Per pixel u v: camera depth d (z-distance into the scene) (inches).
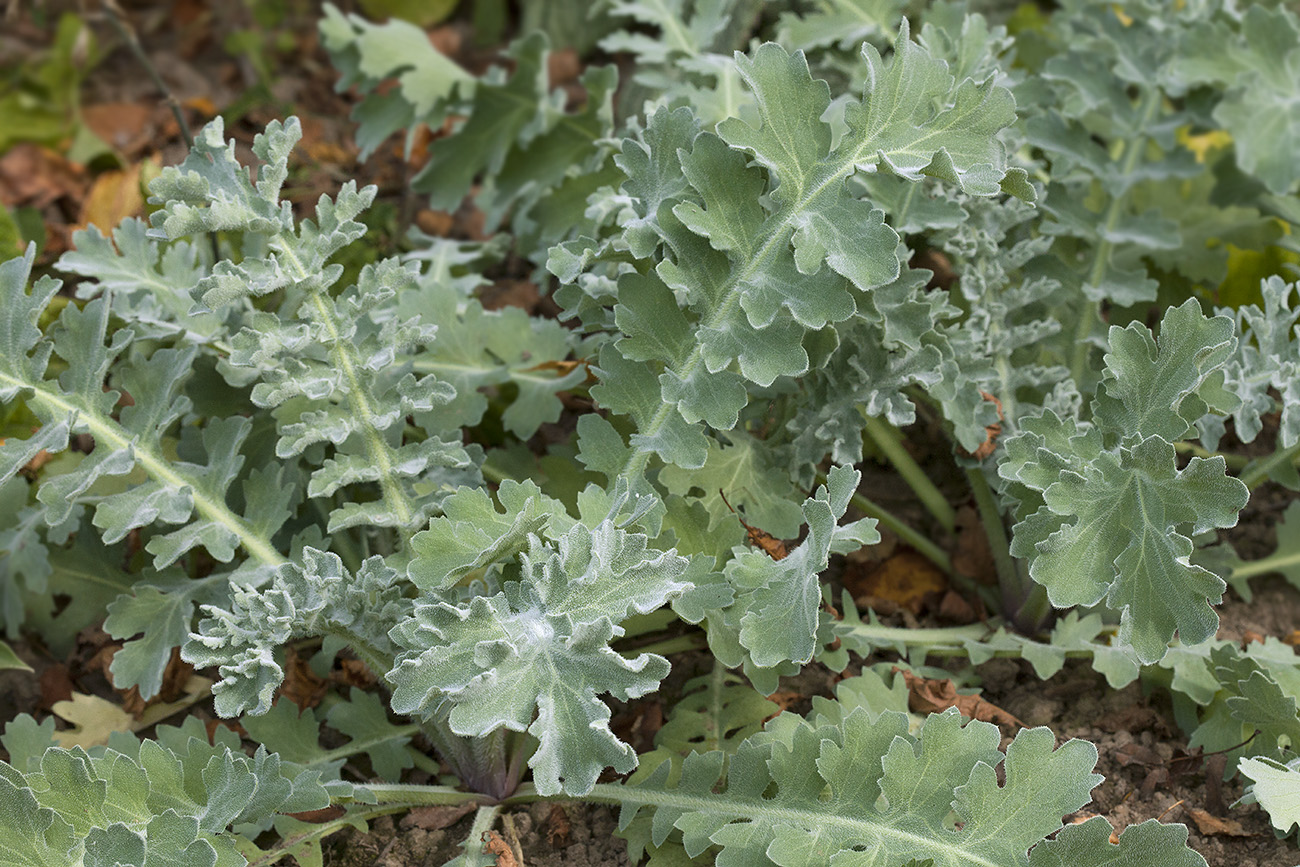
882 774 50.2
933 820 49.7
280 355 52.6
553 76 76.5
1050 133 58.1
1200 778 53.5
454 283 60.2
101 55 78.1
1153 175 58.7
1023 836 49.2
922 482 57.9
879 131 51.0
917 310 53.1
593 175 59.3
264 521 53.2
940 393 53.9
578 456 52.4
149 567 54.6
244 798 49.6
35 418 57.3
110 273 55.1
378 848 53.1
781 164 50.9
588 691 48.9
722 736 53.6
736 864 49.9
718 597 51.4
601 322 53.3
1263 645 54.7
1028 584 55.7
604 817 53.1
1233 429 60.7
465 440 59.8
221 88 77.1
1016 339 56.1
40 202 67.9
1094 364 58.4
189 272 56.1
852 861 49.2
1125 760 53.9
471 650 49.1
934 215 54.1
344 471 52.2
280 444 51.9
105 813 49.3
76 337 52.8
